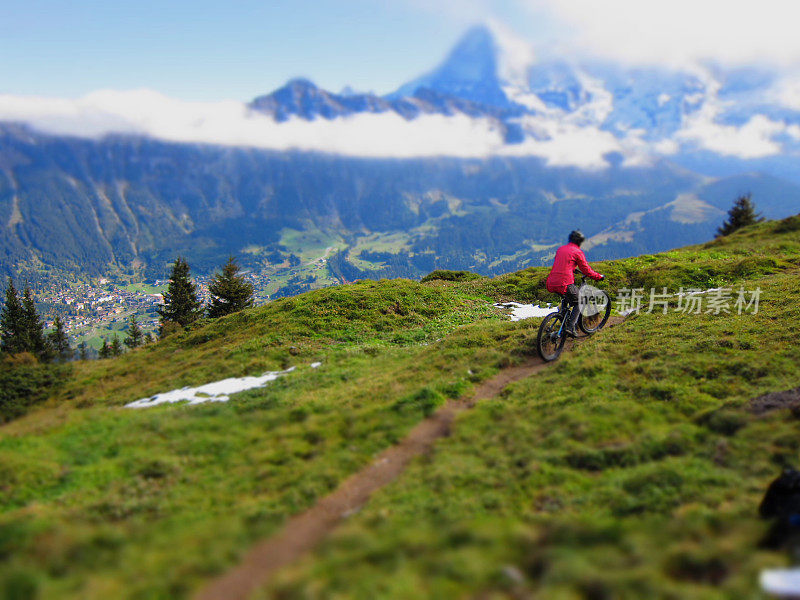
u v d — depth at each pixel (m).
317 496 8.12
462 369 14.06
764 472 7.07
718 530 5.59
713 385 10.48
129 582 5.52
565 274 13.97
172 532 7.07
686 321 15.91
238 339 25.44
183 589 5.37
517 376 13.35
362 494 8.24
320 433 10.55
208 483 9.06
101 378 26.06
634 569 4.76
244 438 11.00
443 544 5.83
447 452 9.17
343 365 17.42
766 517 5.59
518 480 7.82
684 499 6.61
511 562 5.25
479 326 19.50
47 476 10.06
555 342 14.32
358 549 5.92
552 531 6.04
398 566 5.27
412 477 8.36
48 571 5.80
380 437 10.09
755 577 4.24
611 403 10.16
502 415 10.56
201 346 27.42
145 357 28.58
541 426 9.65
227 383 17.97
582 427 9.16
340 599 4.63
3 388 23.58
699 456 7.87
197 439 11.09
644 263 34.31
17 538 6.70
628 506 6.66
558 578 4.63
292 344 21.92
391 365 16.50
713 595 4.12
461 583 4.73
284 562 6.19
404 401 11.68
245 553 6.39
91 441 11.66
